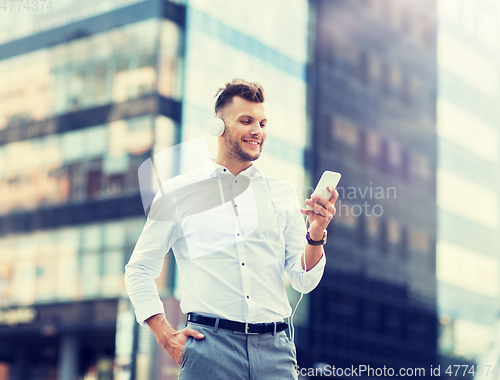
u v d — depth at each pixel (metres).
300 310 23.39
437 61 33.47
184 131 19.86
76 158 22.45
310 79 25.41
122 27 21.53
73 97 22.72
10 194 23.94
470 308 32.25
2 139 24.38
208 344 2.26
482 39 36.72
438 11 33.97
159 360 15.39
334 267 25.16
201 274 2.36
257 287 2.34
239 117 2.45
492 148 36.38
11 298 23.34
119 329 18.17
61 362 24.06
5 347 27.75
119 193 21.19
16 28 24.36
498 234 35.47
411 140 30.91
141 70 20.78
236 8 22.22
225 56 21.41
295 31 25.03
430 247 30.66
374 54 29.56
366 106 28.47
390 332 27.27
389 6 31.08
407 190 30.06
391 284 27.95
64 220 22.53
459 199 33.31
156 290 2.46
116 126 21.28
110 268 21.19
